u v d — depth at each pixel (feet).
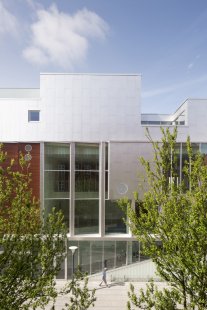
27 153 70.95
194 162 21.39
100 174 73.05
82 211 73.05
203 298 19.12
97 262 72.54
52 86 71.51
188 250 19.11
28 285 20.79
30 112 73.56
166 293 21.61
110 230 73.41
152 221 21.48
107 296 59.93
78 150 72.90
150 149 70.79
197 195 19.03
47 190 71.67
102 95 72.28
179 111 86.79
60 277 70.54
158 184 22.58
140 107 72.74
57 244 22.61
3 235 20.34
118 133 72.08
